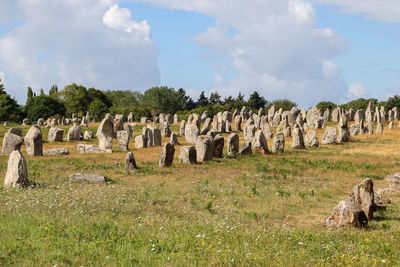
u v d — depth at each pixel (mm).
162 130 55719
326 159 34625
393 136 52719
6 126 63281
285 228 13773
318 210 17469
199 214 15477
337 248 11289
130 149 40594
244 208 17172
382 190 22484
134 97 146875
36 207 14820
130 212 15312
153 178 24656
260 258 9719
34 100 108312
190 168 29188
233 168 29828
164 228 12758
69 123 80375
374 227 14734
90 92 119875
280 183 24109
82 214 14266
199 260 9609
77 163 29703
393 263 9984
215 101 152000
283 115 68750
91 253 9820
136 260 9555
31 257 9516
